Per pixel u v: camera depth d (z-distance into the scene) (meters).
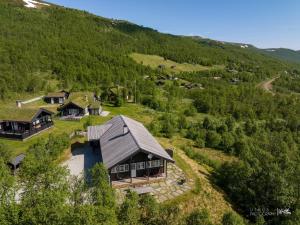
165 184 33.16
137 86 119.56
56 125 62.38
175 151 46.31
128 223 20.47
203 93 134.38
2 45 135.38
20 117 52.91
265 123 96.06
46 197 16.44
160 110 94.38
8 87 101.75
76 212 15.21
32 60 128.75
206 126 73.56
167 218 22.94
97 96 94.88
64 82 114.81
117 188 31.59
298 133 88.94
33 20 185.38
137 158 33.12
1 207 15.94
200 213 23.17
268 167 34.78
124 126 38.62
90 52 159.88
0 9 186.50
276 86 192.00
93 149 42.50
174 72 188.12
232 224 24.88
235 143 60.41
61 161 38.97
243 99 132.62
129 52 196.38
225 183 37.94
